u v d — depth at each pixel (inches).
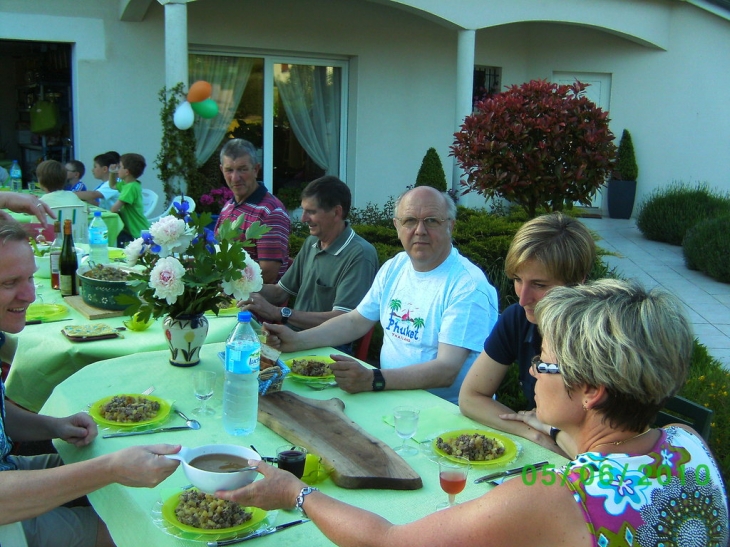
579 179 199.6
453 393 113.0
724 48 416.5
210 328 127.4
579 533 49.3
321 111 386.9
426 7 347.3
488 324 110.0
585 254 85.3
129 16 315.6
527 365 92.6
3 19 299.4
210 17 340.2
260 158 374.0
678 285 308.5
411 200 112.6
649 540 49.7
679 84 433.1
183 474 74.1
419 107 409.4
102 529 83.8
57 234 169.5
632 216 463.2
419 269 116.0
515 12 369.4
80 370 105.4
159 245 101.3
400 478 71.4
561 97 203.5
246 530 63.2
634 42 438.3
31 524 81.4
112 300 134.0
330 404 90.4
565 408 55.2
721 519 53.3
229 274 102.3
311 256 150.0
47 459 93.1
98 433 83.3
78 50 313.7
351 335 124.4
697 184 436.5
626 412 52.6
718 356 221.3
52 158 346.6
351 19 377.4
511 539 50.4
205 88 288.4
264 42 355.3
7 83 408.2
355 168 395.5
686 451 54.2
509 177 203.8
